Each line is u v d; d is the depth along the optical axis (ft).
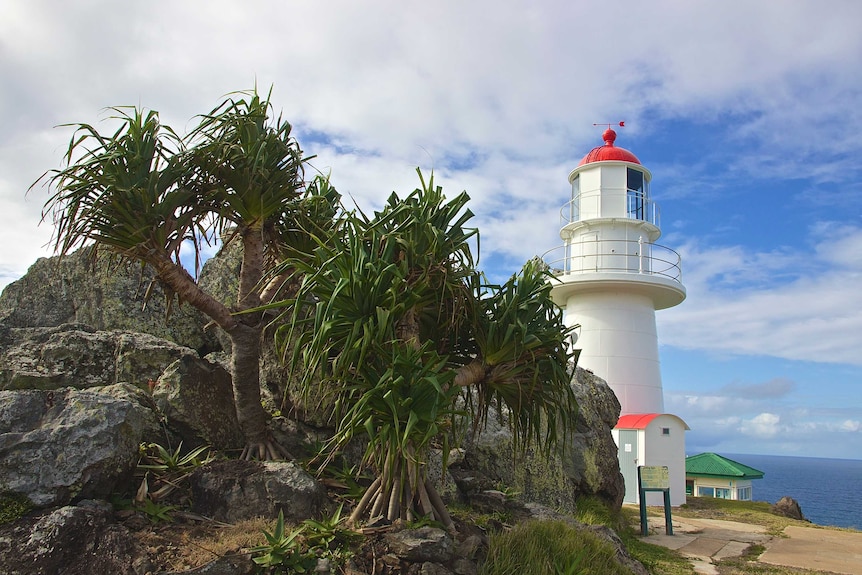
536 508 27.73
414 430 16.79
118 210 19.58
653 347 62.95
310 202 23.77
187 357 23.00
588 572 20.29
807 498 306.14
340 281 16.61
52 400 17.42
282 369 25.53
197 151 20.92
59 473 15.98
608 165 63.67
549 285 21.35
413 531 17.46
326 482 21.83
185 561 15.03
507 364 20.36
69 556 14.66
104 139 19.69
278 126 23.24
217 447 22.24
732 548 38.01
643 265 62.08
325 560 15.94
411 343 17.89
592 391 41.91
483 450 32.58
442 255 19.22
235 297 31.04
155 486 18.85
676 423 59.36
